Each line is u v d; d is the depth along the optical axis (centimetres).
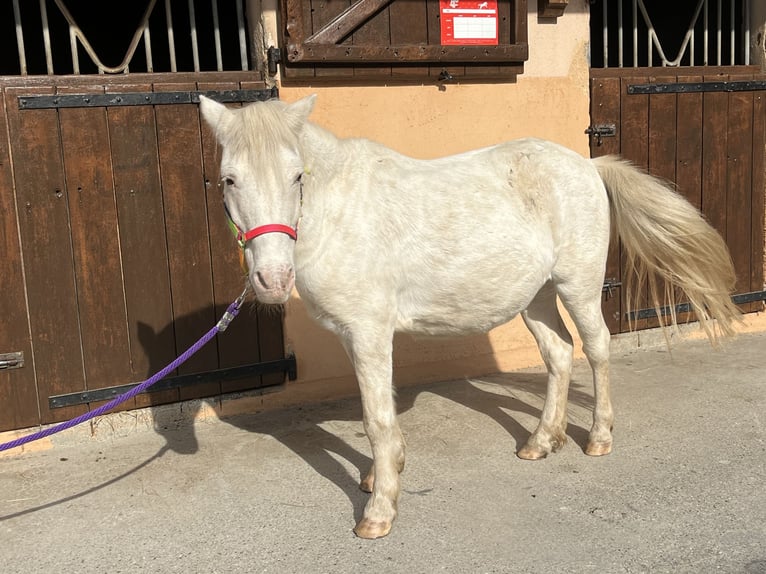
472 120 422
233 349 380
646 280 476
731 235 496
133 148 348
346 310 254
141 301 360
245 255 222
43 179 335
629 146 460
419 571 232
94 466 326
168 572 238
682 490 281
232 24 605
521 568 231
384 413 257
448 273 272
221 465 321
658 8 611
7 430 344
